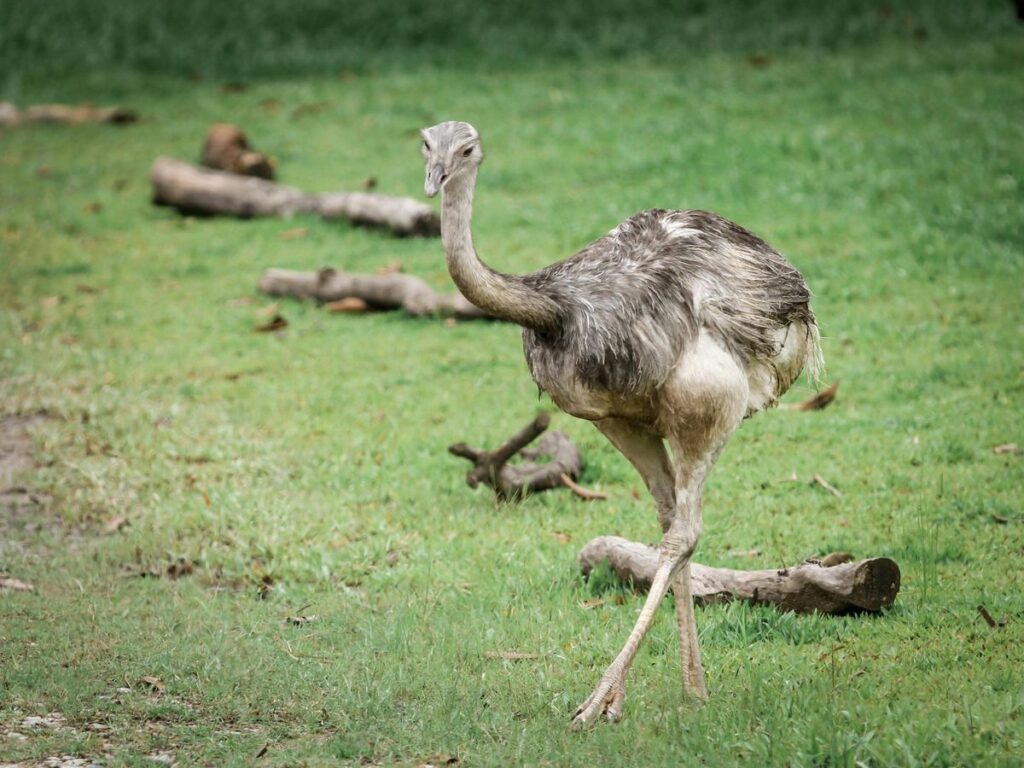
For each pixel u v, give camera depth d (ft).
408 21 151.94
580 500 58.34
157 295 88.17
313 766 35.65
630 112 118.73
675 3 151.53
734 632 44.27
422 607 47.44
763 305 39.73
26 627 45.68
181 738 37.81
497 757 35.60
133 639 44.68
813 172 96.58
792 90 119.65
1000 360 68.95
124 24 155.63
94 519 57.93
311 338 79.97
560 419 66.95
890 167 96.07
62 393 71.61
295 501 58.44
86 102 139.03
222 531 55.16
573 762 35.14
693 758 34.86
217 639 44.47
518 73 138.10
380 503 58.75
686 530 38.81
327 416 68.49
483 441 64.28
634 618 46.06
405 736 37.22
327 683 41.09
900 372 68.80
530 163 107.34
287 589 50.67
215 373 74.74
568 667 42.01
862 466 58.65
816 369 43.09
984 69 121.60
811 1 149.28
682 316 38.75
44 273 92.84
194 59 149.28
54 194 110.01
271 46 151.33
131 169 116.78
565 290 38.99
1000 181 90.27
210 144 111.34
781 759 34.53
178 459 63.72
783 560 49.90
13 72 146.30
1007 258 81.30
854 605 45.21
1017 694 37.65
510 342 77.92
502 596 48.57
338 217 99.86
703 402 38.52
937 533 50.49
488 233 92.89
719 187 95.81
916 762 33.76
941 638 42.70
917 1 146.20
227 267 92.79
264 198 102.94
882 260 82.69
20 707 39.81
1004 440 59.98
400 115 126.82
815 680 39.22
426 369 74.23
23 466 63.36
